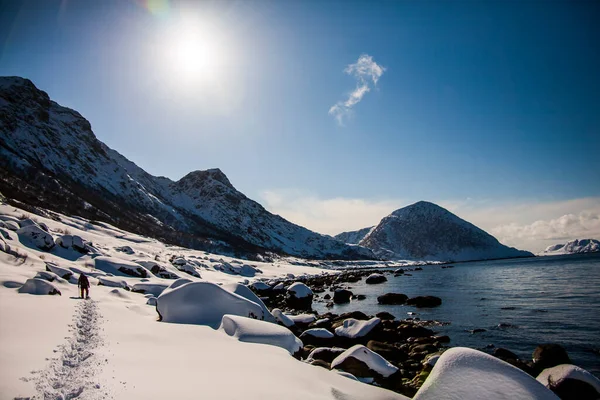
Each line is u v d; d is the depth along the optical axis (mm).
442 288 39531
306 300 33406
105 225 83938
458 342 16047
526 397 5621
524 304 24422
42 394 4891
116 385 5660
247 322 12344
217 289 15484
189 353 8633
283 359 9266
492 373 6109
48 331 9125
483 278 49656
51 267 22859
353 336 16531
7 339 7934
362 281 60531
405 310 26078
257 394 6188
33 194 85375
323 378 8375
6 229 31094
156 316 15164
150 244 73750
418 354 14117
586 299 24484
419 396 6082
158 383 6051
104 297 18453
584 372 9219
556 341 15219
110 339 9141
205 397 5652
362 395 7613
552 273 49969
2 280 17156
